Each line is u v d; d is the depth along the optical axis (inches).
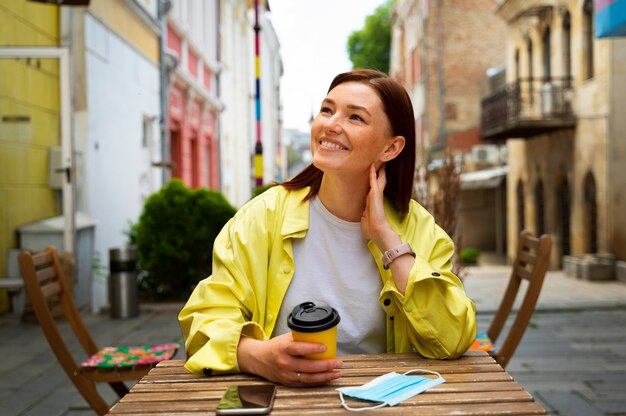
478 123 1095.0
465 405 59.5
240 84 1130.7
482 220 1019.9
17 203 300.0
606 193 494.0
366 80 79.0
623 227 486.3
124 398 63.5
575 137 558.9
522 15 634.2
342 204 81.7
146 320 292.2
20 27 305.3
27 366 209.5
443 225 179.9
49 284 129.1
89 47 342.6
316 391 64.3
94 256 337.1
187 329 78.4
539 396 177.0
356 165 77.7
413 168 84.1
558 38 595.8
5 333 262.7
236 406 59.0
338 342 82.5
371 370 71.3
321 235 83.0
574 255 560.7
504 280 481.1
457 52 1100.5
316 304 67.3
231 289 78.4
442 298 76.0
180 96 635.5
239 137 1118.4
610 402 170.2
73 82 299.1
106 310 313.1
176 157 644.1
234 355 70.6
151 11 497.0
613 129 490.0
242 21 1160.8
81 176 331.0
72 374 122.2
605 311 329.1
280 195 85.7
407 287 75.4
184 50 654.5
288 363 65.0
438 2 1104.8
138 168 450.0
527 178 697.6
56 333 122.0
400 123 79.4
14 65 298.5
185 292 335.0
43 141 318.3
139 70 456.1
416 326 75.7
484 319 312.0
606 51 492.4
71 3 249.1
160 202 326.0
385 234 78.3
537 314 322.0
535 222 681.0
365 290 82.0
